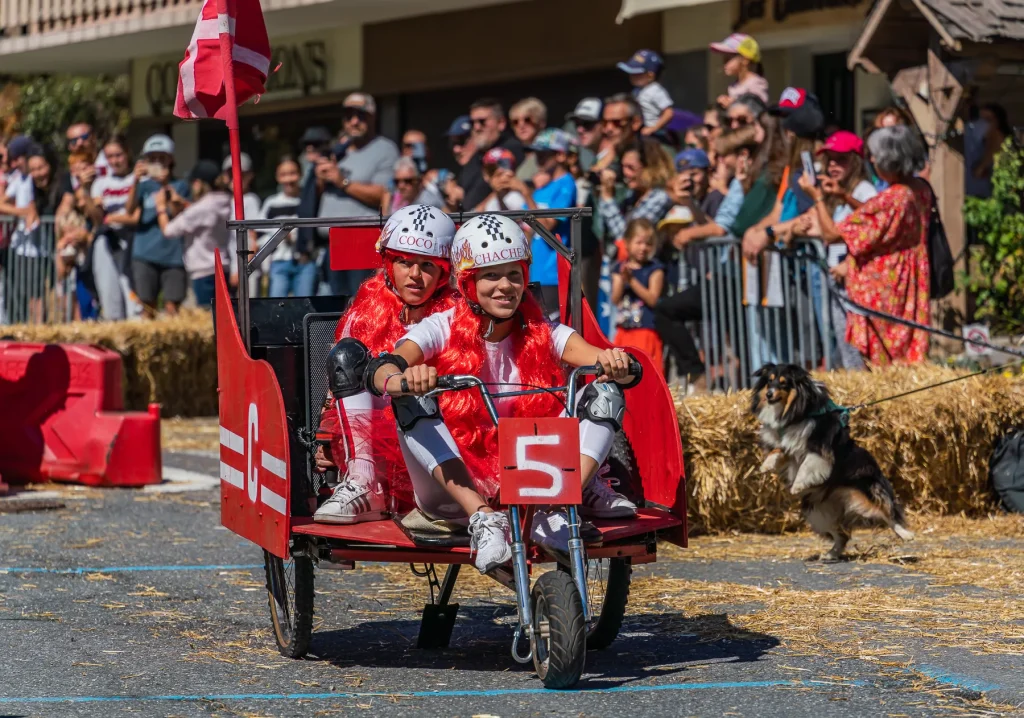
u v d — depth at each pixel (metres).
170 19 29.61
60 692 8.27
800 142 17.03
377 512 8.98
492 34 28.11
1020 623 10.04
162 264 24.75
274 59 32.38
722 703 8.00
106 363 17.23
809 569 12.21
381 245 9.30
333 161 21.70
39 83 40.62
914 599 10.86
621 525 8.71
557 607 8.18
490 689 8.41
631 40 25.83
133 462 17.02
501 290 8.69
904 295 15.98
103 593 11.32
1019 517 14.38
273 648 9.57
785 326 16.53
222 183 24.19
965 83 17.45
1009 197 17.77
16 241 27.38
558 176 18.66
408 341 8.79
